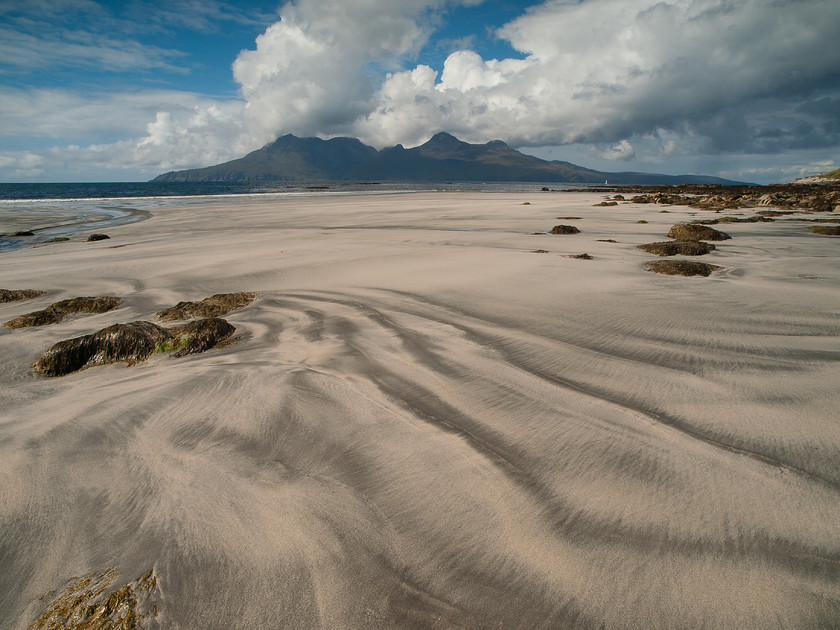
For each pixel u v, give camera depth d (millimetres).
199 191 81250
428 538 2969
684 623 2357
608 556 2775
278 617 2482
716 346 6016
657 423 4215
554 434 4086
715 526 2969
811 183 77062
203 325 6789
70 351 6141
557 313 7539
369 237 17531
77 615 2547
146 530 3119
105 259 14039
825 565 2648
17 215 32781
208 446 4078
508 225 21406
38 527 3193
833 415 4238
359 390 5016
